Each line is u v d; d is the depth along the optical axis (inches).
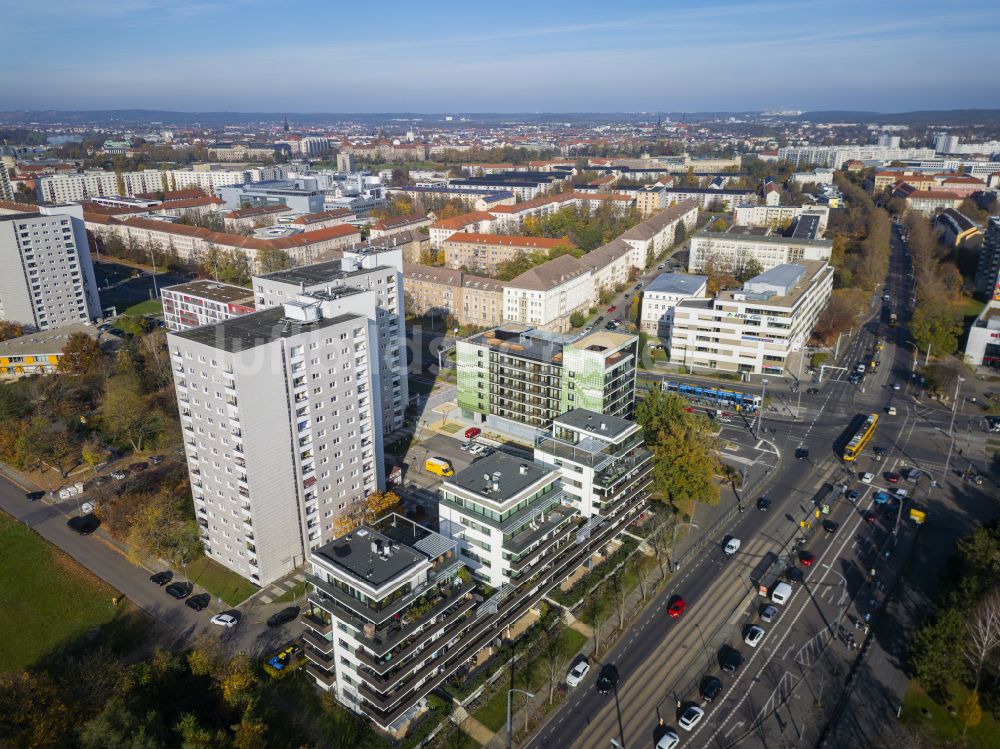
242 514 5305.1
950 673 4335.6
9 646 4904.0
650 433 6697.8
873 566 5723.4
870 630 5009.8
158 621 5108.3
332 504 5826.8
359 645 4010.8
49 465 7185.0
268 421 5132.9
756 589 5477.4
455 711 4338.1
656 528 6048.2
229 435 5083.7
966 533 6156.5
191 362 5088.6
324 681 4394.7
